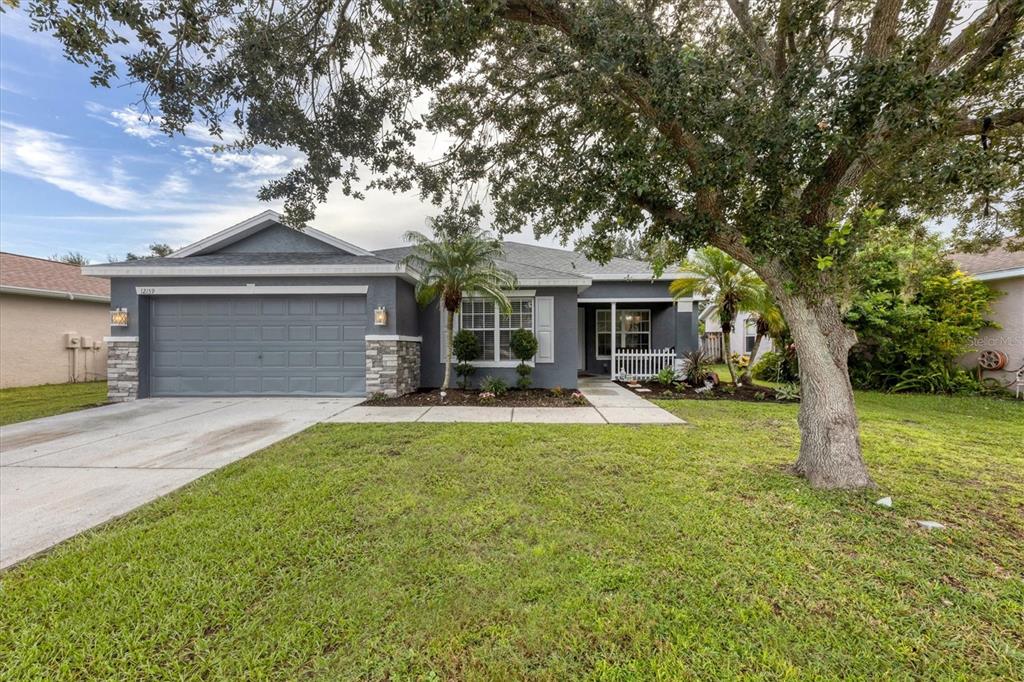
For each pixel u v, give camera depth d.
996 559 2.86
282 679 1.94
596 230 4.50
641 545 3.07
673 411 8.08
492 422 7.00
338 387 9.61
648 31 3.87
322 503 3.77
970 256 12.23
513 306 11.29
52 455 5.21
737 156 3.46
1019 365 10.14
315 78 4.70
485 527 3.35
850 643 2.14
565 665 2.02
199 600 2.45
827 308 4.27
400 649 2.12
